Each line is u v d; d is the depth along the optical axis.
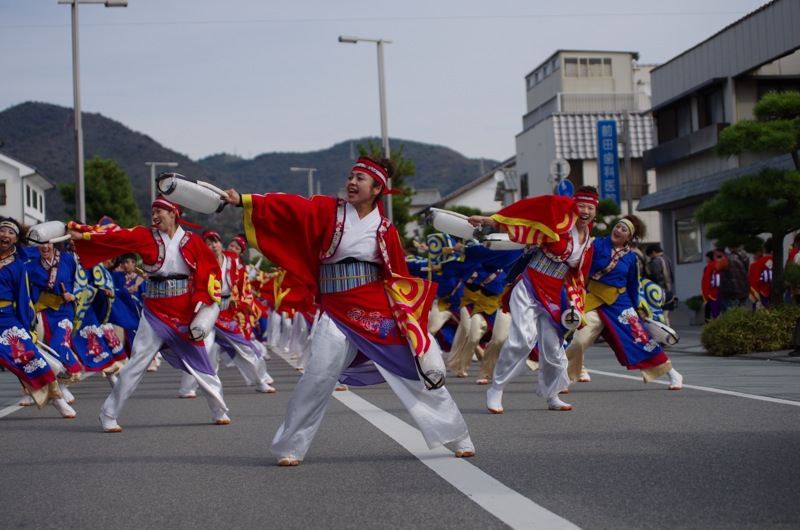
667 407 8.12
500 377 8.30
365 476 5.45
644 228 9.77
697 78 25.05
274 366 16.27
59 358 10.16
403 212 38.31
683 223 27.36
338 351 5.82
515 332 8.26
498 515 4.40
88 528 4.43
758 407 7.89
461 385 11.16
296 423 5.87
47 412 9.54
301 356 14.91
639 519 4.25
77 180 23.55
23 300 8.80
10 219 8.78
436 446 5.91
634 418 7.50
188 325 7.98
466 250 12.21
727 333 14.32
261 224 5.79
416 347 5.73
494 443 6.48
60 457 6.52
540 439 6.59
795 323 13.72
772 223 14.03
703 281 18.92
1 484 5.54
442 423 5.90
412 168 38.44
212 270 8.00
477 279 12.19
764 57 21.84
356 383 6.18
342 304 5.85
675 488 4.84
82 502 4.99
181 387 10.73
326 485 5.23
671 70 26.50
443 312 13.15
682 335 20.12
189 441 7.14
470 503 4.66
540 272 8.34
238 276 11.28
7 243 8.70
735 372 11.42
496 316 11.18
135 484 5.45
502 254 12.12
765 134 13.66
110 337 11.45
